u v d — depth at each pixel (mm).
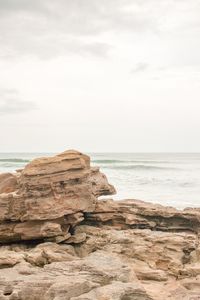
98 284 15906
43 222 24422
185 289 18703
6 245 24781
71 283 15180
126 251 22359
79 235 24906
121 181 69562
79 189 25547
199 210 28203
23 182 24422
